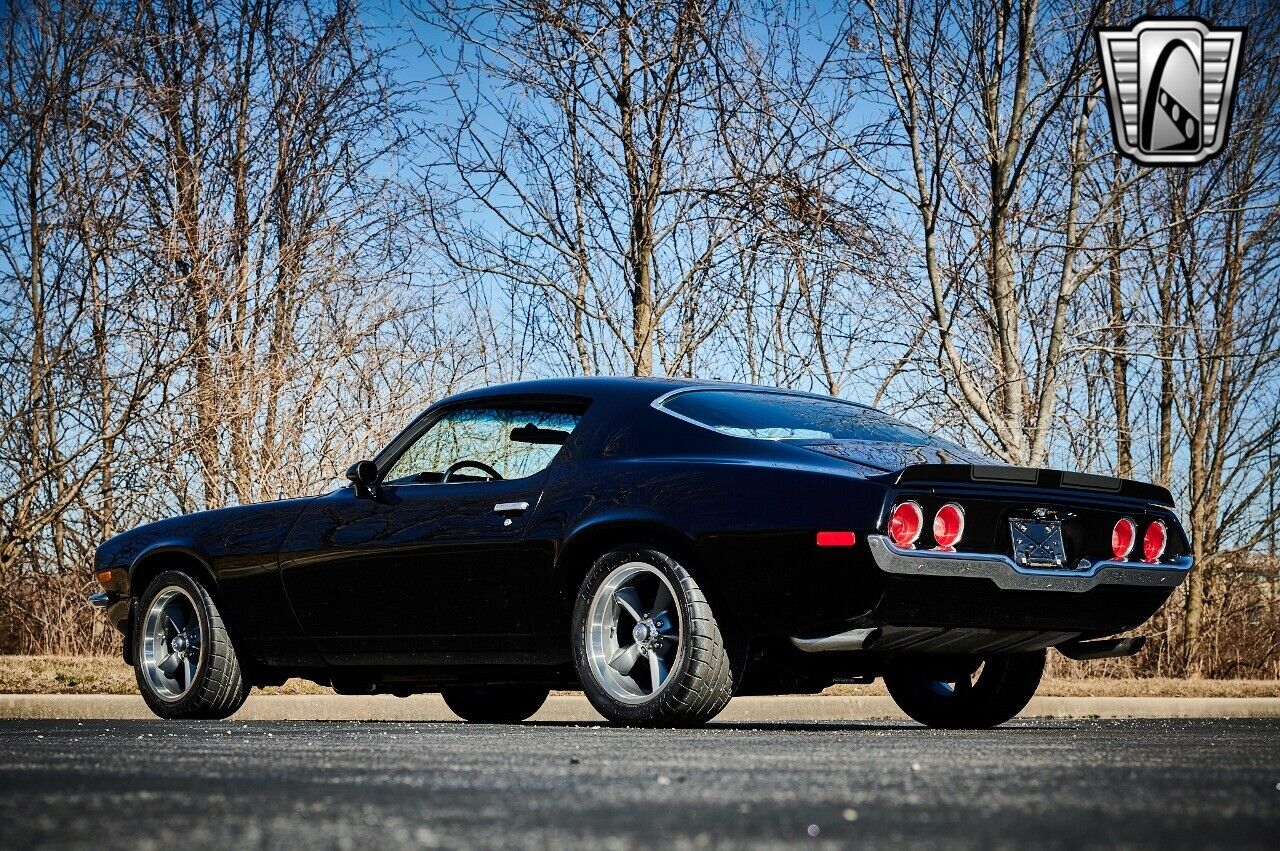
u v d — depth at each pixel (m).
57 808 2.54
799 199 10.88
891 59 10.66
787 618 4.83
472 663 5.62
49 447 12.04
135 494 11.97
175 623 6.55
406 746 3.98
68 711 7.56
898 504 4.73
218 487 11.63
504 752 3.73
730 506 4.92
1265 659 12.90
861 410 5.86
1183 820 2.44
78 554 11.90
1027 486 5.02
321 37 15.23
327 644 5.98
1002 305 10.26
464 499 5.61
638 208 11.37
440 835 2.22
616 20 11.07
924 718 6.18
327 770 3.22
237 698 6.36
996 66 10.45
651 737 4.40
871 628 4.77
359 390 11.87
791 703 8.68
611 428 5.40
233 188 14.77
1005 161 10.19
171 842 2.14
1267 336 12.55
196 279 12.12
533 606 5.36
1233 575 13.24
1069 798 2.73
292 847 2.10
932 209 10.43
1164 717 8.82
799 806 2.59
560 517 5.30
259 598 6.17
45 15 12.62
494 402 5.80
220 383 11.71
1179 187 11.46
